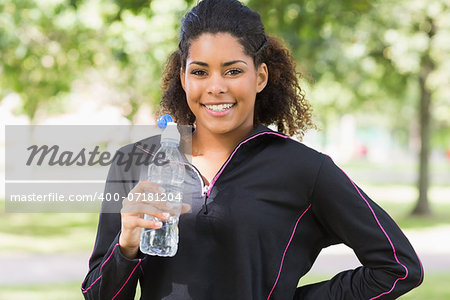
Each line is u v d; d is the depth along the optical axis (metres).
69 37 18.42
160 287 2.92
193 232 2.94
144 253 2.84
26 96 25.00
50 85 22.09
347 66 20.78
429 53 20.42
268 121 3.59
